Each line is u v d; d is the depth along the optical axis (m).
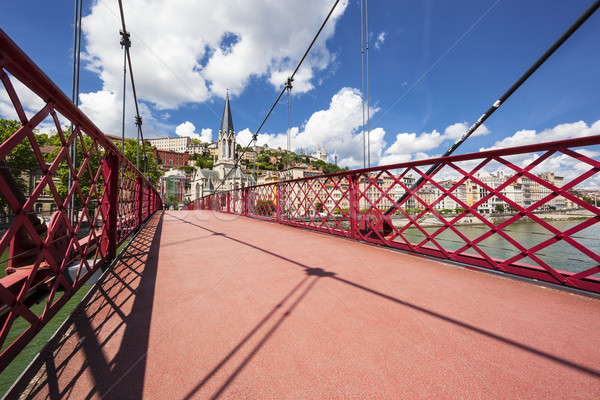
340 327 1.31
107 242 2.34
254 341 1.18
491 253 16.77
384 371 0.99
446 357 1.07
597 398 0.86
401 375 0.97
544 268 1.94
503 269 2.16
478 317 1.43
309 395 0.86
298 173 86.81
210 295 1.73
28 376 0.93
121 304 1.58
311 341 1.18
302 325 1.33
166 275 2.17
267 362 1.03
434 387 0.91
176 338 1.20
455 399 0.85
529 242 17.41
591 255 1.69
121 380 0.93
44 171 1.08
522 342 1.19
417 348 1.13
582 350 1.13
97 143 1.83
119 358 1.05
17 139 0.87
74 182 1.42
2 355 0.85
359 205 3.88
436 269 2.36
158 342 1.17
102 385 0.90
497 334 1.26
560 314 1.47
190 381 0.92
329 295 1.74
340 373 0.97
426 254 2.81
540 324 1.36
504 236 2.15
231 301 1.63
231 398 0.85
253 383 0.92
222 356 1.07
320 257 2.84
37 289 1.60
